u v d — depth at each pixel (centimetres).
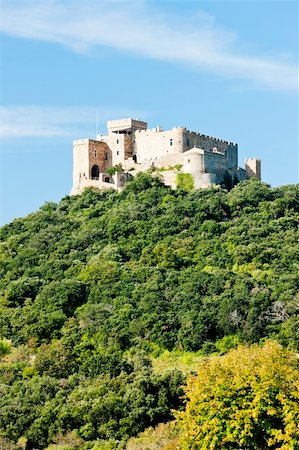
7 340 17000
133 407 13538
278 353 10162
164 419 13525
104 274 18588
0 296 18525
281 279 17688
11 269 19912
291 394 9531
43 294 18000
